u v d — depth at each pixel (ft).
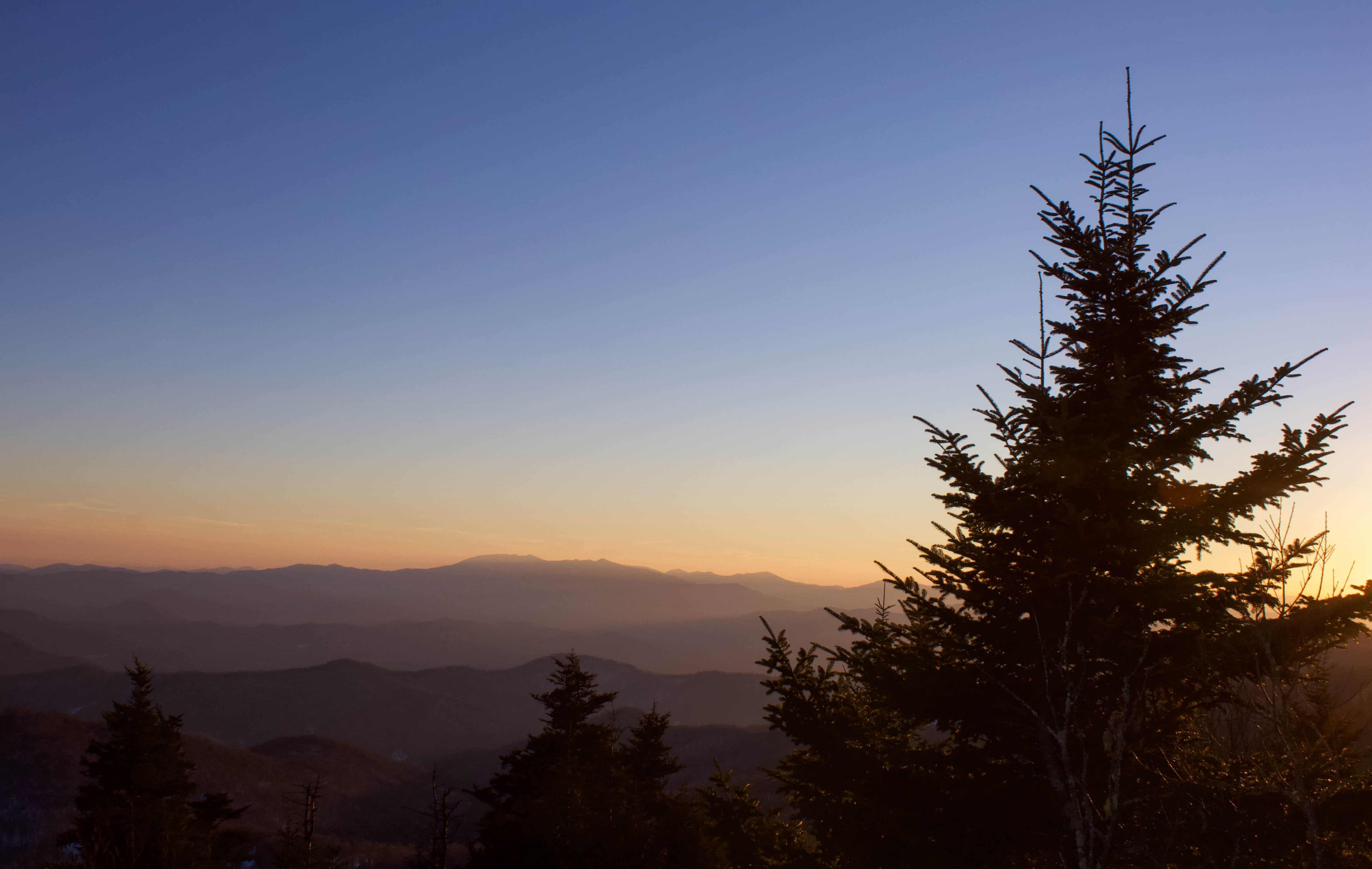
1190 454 27.14
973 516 29.48
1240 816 22.54
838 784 29.66
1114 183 29.07
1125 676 24.84
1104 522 25.89
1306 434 24.71
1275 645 23.53
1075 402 29.14
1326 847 21.24
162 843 114.93
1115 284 28.50
